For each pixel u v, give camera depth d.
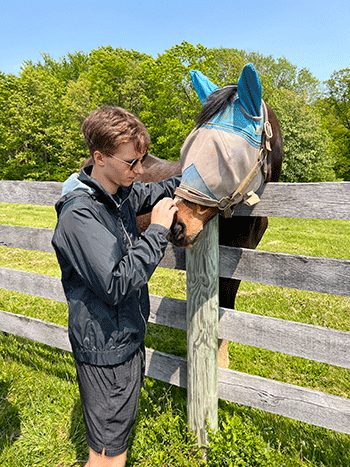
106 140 1.12
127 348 1.30
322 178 30.00
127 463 1.85
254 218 2.10
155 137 32.12
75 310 1.27
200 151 1.42
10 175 34.50
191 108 28.91
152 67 32.75
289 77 44.00
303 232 10.51
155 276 5.29
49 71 52.78
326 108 42.19
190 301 1.84
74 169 34.47
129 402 1.36
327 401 1.66
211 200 1.45
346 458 1.85
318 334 1.62
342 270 1.54
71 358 2.87
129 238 1.37
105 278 1.11
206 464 1.81
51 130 34.16
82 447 1.99
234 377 1.87
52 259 6.34
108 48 40.59
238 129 1.40
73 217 1.15
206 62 29.03
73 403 2.30
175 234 1.47
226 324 1.84
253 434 1.95
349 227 11.95
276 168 2.08
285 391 1.74
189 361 1.89
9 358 2.90
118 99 35.31
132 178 1.25
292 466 1.79
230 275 1.82
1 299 4.25
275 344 1.73
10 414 2.24
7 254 6.69
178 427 2.00
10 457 1.91
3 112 34.41
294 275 1.66
